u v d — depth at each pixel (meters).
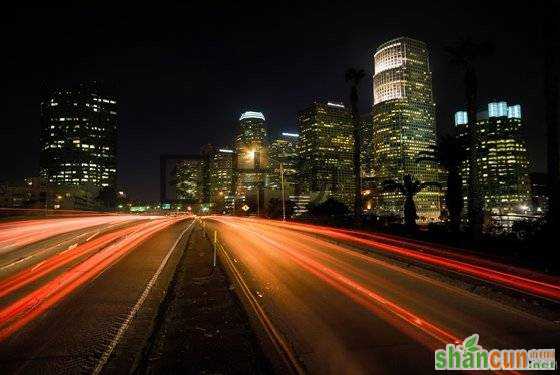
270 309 10.20
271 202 92.06
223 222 67.31
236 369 6.80
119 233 35.09
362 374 6.48
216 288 12.81
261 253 21.41
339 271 15.12
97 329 8.88
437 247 21.33
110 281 13.78
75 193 146.50
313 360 7.04
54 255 20.14
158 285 13.20
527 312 9.26
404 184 41.81
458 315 9.16
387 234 30.67
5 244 25.05
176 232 38.72
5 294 11.96
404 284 12.48
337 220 46.50
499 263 15.49
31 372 6.86
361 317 9.24
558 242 17.09
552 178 17.78
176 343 8.03
